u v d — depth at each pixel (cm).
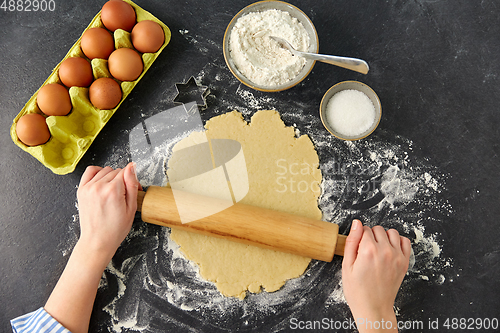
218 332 78
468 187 80
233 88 81
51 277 79
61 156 80
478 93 81
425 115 81
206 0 82
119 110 81
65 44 82
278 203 79
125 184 74
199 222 73
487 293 78
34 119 75
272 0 75
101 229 73
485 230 79
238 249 78
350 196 80
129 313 78
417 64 81
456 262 79
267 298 78
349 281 73
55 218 80
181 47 81
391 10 81
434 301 78
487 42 81
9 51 82
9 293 79
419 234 79
